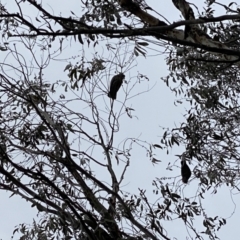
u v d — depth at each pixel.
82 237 5.23
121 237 5.34
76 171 5.66
